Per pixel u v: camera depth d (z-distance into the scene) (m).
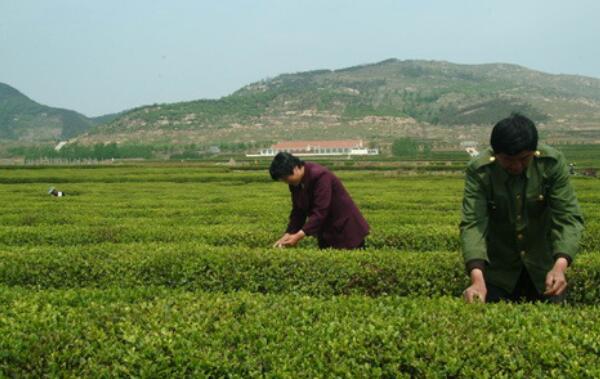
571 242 6.70
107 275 10.73
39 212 24.14
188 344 5.45
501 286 7.46
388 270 9.78
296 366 5.12
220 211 23.42
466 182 7.24
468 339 5.39
